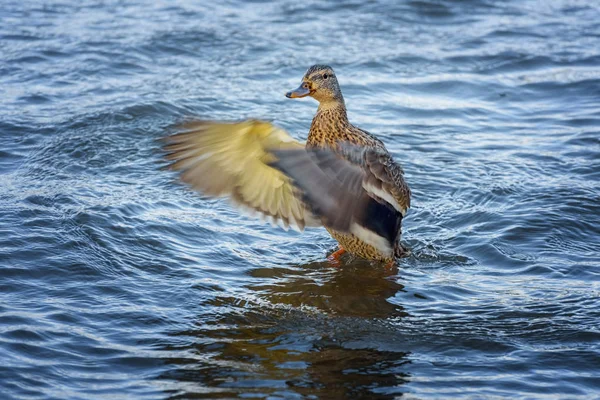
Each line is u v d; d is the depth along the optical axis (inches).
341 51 793.6
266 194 416.5
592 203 522.0
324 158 376.5
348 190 374.6
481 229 496.7
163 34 809.5
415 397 336.5
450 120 666.8
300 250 480.7
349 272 451.5
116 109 639.8
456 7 914.1
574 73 758.5
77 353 359.9
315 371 354.0
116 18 855.1
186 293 418.3
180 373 349.1
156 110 644.1
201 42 799.1
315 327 392.5
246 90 703.7
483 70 765.3
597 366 361.7
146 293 415.8
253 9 897.5
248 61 765.3
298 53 784.9
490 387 345.4
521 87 733.3
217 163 400.2
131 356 360.5
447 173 569.0
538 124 661.9
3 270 422.6
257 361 360.5
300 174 368.2
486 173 569.3
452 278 445.7
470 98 711.7
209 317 397.1
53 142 588.7
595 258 465.4
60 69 728.3
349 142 441.7
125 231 473.4
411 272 454.3
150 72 735.1
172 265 446.3
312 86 475.8
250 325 392.2
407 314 406.9
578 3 942.4
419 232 496.7
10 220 472.7
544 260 462.0
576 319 399.5
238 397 333.1
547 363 363.6
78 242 454.3
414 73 754.8
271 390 338.3
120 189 527.5
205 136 382.9
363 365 359.6
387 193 444.5
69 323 382.6
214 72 739.4
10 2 888.3
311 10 897.5
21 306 393.7
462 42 827.4
